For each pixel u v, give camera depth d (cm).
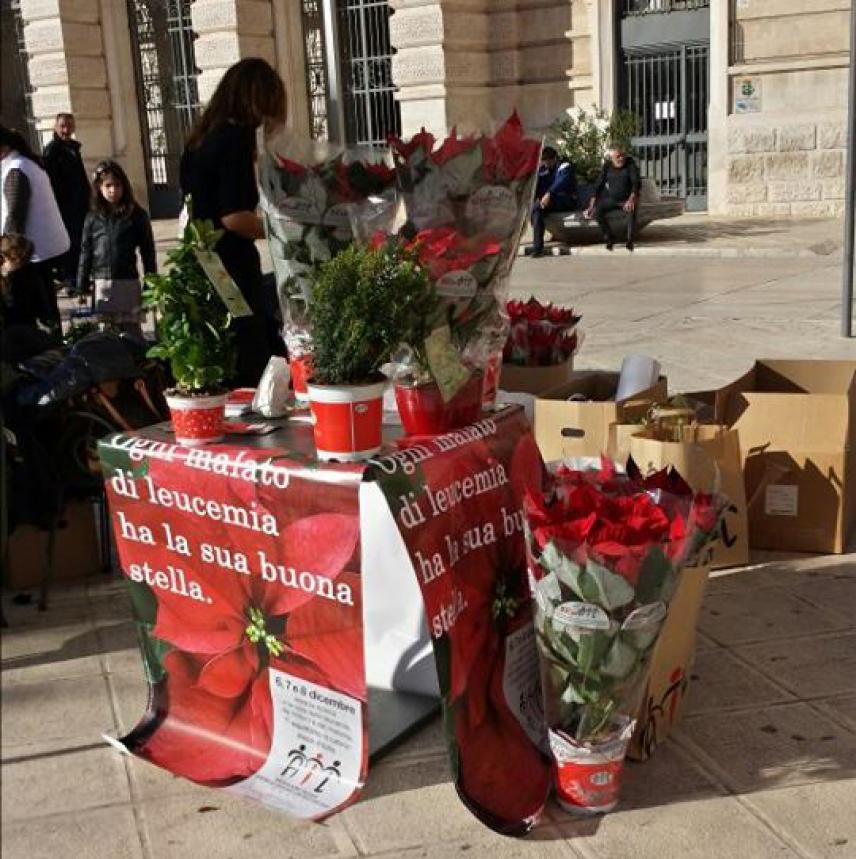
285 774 286
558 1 1755
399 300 253
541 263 1302
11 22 2017
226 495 279
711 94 1620
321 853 255
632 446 344
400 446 269
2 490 362
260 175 310
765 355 725
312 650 279
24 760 168
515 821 260
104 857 250
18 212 680
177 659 306
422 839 259
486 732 274
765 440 410
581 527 241
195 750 298
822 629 352
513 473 290
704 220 1583
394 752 297
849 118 748
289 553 274
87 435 398
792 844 249
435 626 256
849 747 287
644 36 1706
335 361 254
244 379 493
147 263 786
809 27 1520
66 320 931
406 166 285
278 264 311
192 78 2084
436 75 1778
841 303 897
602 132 1538
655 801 268
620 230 1355
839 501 404
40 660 356
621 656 247
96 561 429
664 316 893
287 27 1994
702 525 262
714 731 296
